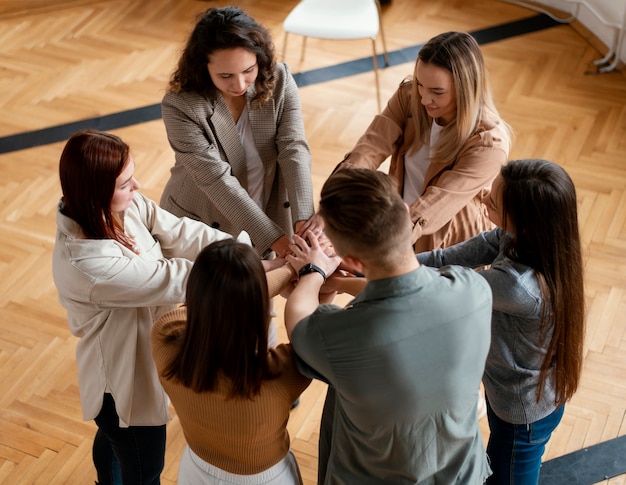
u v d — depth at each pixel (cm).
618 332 319
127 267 191
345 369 154
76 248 187
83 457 279
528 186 172
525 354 192
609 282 339
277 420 170
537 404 200
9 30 507
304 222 241
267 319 158
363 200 150
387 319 152
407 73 470
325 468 194
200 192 256
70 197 183
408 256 155
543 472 273
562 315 182
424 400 158
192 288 153
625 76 456
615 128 421
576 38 488
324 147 415
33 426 289
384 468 173
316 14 432
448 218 232
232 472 180
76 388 304
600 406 293
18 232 370
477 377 164
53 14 522
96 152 179
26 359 313
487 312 160
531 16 510
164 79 467
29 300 338
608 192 383
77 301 197
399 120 253
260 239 239
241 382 158
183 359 159
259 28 222
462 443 173
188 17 520
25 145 420
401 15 520
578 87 450
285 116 250
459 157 232
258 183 260
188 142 238
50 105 447
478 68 220
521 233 177
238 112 245
